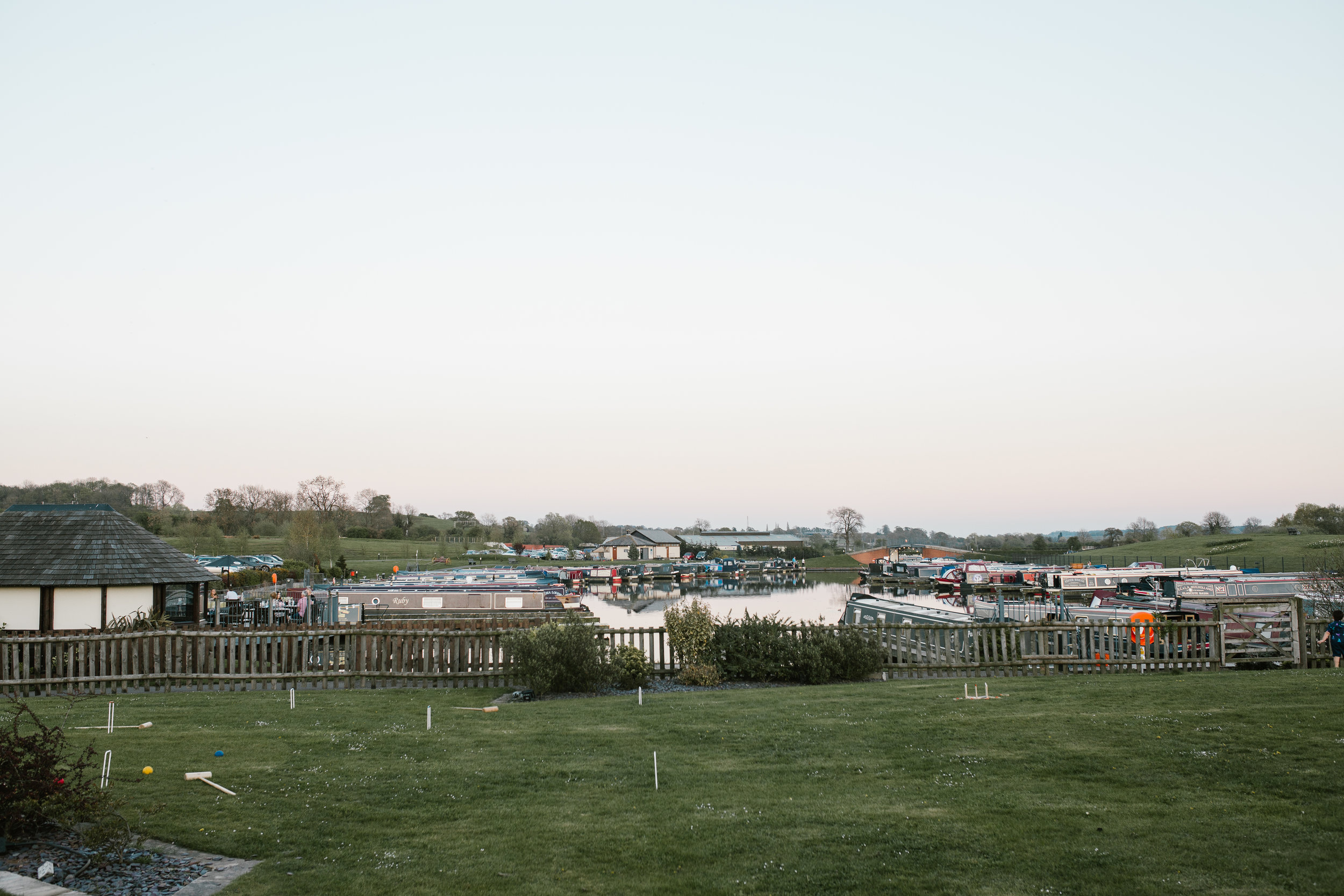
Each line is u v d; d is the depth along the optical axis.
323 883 7.18
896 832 8.38
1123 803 9.05
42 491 102.38
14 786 7.66
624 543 135.00
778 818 8.87
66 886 6.98
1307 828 8.10
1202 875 7.13
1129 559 103.94
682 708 15.00
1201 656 19.52
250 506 121.88
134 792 9.58
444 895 6.96
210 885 7.09
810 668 18.84
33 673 18.11
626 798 9.64
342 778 10.33
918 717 13.65
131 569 26.64
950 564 96.56
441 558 104.75
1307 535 103.50
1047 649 21.52
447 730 13.16
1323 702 13.64
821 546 177.50
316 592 47.00
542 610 43.22
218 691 18.08
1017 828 8.40
